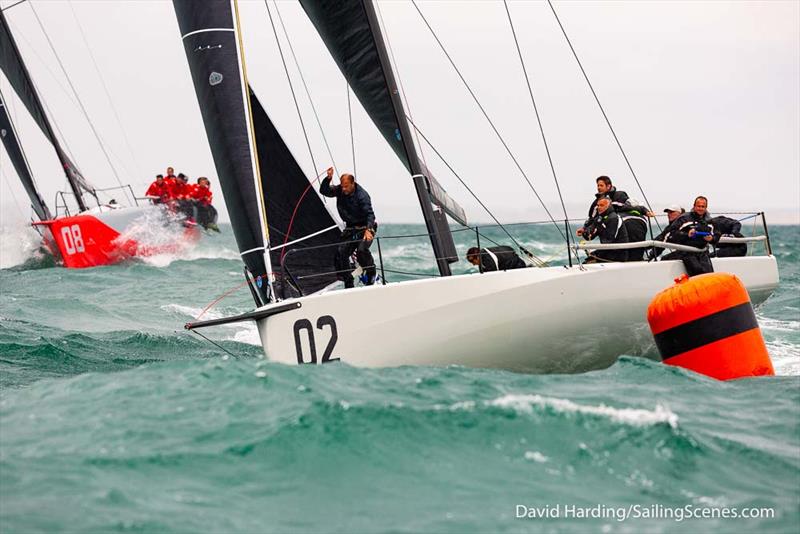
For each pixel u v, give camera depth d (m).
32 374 35.44
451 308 30.98
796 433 22.27
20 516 16.64
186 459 19.30
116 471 18.70
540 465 19.38
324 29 34.25
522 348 32.31
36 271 87.56
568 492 18.25
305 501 17.67
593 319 33.25
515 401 22.16
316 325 29.72
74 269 87.81
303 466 19.09
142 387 24.20
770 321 49.97
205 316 55.31
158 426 21.17
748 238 41.81
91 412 22.44
